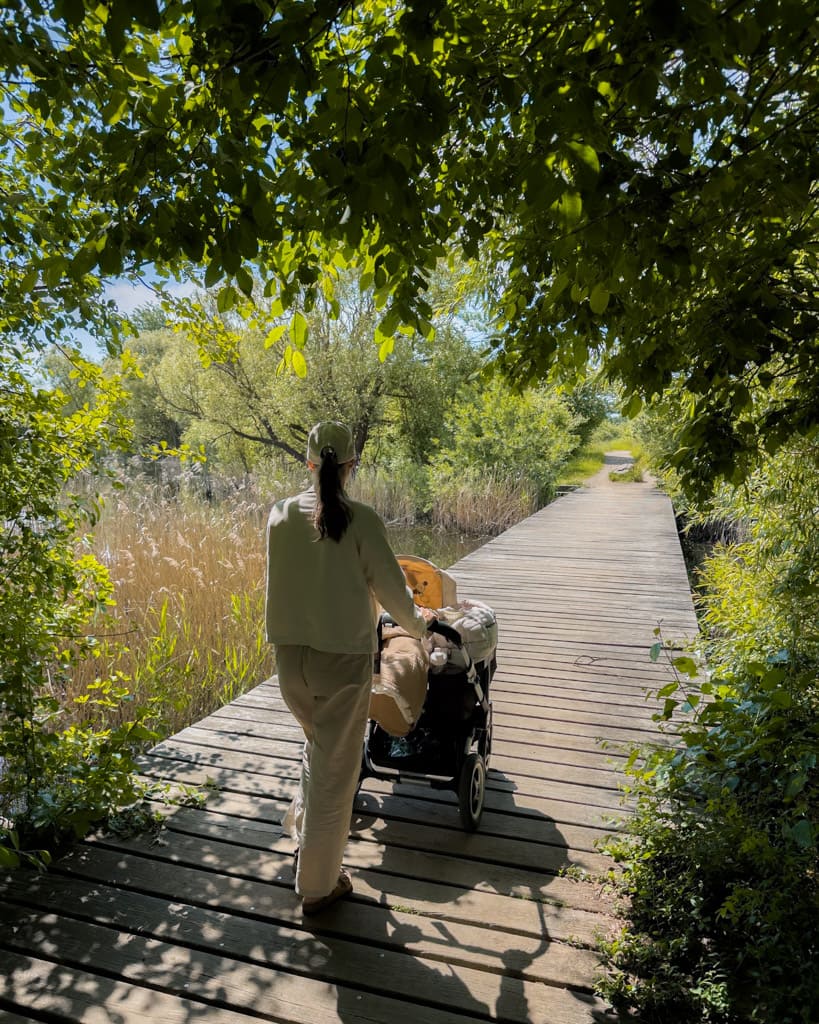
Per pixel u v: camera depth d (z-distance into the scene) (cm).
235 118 174
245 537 832
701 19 126
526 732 393
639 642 552
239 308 241
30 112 260
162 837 294
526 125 197
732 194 173
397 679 263
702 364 213
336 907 251
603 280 189
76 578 325
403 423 1938
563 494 1962
